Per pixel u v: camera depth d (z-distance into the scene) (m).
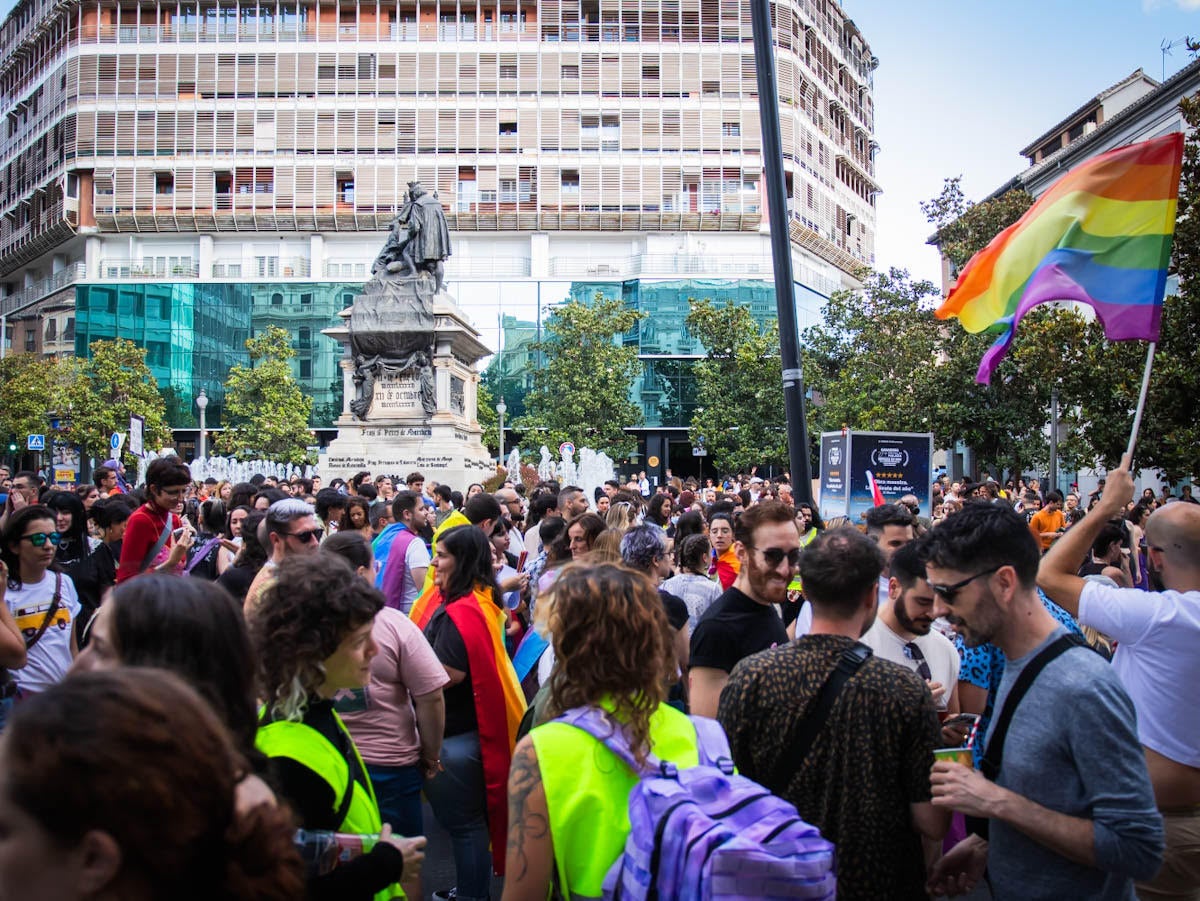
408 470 21.91
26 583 5.64
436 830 7.01
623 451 50.12
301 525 5.47
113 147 61.53
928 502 15.89
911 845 3.14
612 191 62.75
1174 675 3.63
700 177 63.16
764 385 46.34
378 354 22.67
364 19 62.75
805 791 3.15
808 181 66.94
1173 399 16.00
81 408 45.12
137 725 1.59
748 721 3.27
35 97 66.88
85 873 1.54
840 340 44.03
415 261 23.28
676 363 60.72
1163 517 3.87
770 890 2.44
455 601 5.36
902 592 4.55
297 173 61.75
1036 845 3.07
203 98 62.03
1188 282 15.90
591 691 2.90
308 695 3.20
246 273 61.78
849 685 3.16
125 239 62.34
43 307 62.31
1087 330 18.45
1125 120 37.88
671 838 2.55
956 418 30.06
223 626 2.60
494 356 60.97
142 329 58.94
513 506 12.02
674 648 3.09
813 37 69.56
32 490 11.59
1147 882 3.70
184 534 6.48
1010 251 5.45
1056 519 15.42
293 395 51.28
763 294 61.09
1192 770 3.62
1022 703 3.08
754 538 4.44
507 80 62.91
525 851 2.73
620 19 63.38
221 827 1.68
